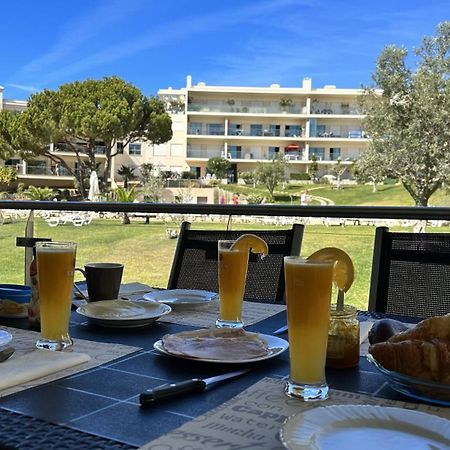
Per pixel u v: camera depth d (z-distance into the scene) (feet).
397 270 5.28
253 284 5.66
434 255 5.15
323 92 94.32
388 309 5.19
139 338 3.24
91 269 4.13
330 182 86.58
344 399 2.24
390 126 36.78
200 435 1.85
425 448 1.74
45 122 55.93
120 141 63.21
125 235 22.62
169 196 66.49
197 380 2.33
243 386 2.39
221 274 3.59
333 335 2.67
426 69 35.94
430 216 5.94
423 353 2.22
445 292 5.00
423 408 2.15
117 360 2.74
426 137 35.55
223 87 95.40
